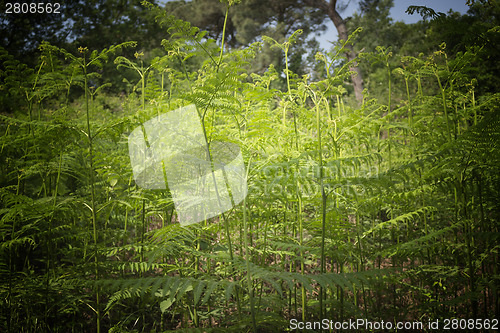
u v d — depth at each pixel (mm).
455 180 2359
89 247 2627
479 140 2068
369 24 11867
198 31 2254
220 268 2486
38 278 2480
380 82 9008
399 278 2367
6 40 7551
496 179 2461
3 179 2930
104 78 8289
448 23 2283
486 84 3832
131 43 2377
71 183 3568
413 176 2469
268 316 2039
